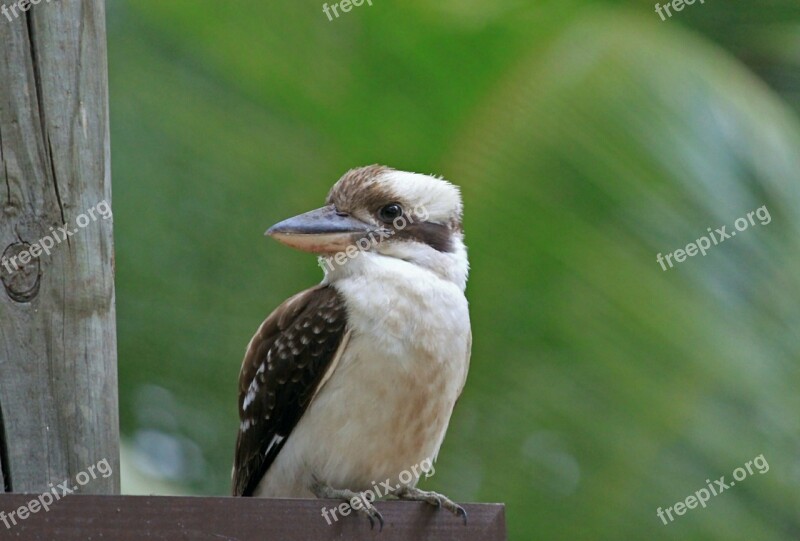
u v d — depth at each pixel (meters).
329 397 7.52
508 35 11.87
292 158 12.38
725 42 14.59
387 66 12.12
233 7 12.44
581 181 10.73
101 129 7.08
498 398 10.44
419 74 12.02
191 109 12.52
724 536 9.95
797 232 10.80
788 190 10.97
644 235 10.55
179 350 13.02
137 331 12.92
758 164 10.98
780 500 9.98
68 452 6.91
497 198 10.77
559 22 11.98
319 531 6.57
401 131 11.86
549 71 11.40
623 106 11.00
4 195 6.81
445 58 11.95
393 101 12.05
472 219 10.74
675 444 10.12
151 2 12.54
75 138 6.96
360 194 8.07
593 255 10.52
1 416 6.79
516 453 10.38
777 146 11.19
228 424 13.40
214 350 13.01
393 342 7.45
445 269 7.96
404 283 7.67
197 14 12.45
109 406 7.08
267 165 12.43
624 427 10.19
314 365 7.59
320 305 7.70
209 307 12.89
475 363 10.50
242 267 12.84
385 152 11.95
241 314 12.89
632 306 10.37
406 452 7.58
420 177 8.23
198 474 13.70
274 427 7.78
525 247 10.62
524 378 10.41
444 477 10.47
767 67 14.55
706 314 10.31
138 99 12.55
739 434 10.09
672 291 10.42
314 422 7.55
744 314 10.41
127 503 6.08
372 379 7.44
